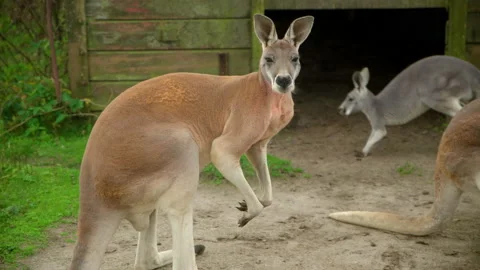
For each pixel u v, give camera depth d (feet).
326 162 32.91
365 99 33.71
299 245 22.75
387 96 34.01
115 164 16.92
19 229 23.25
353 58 53.42
